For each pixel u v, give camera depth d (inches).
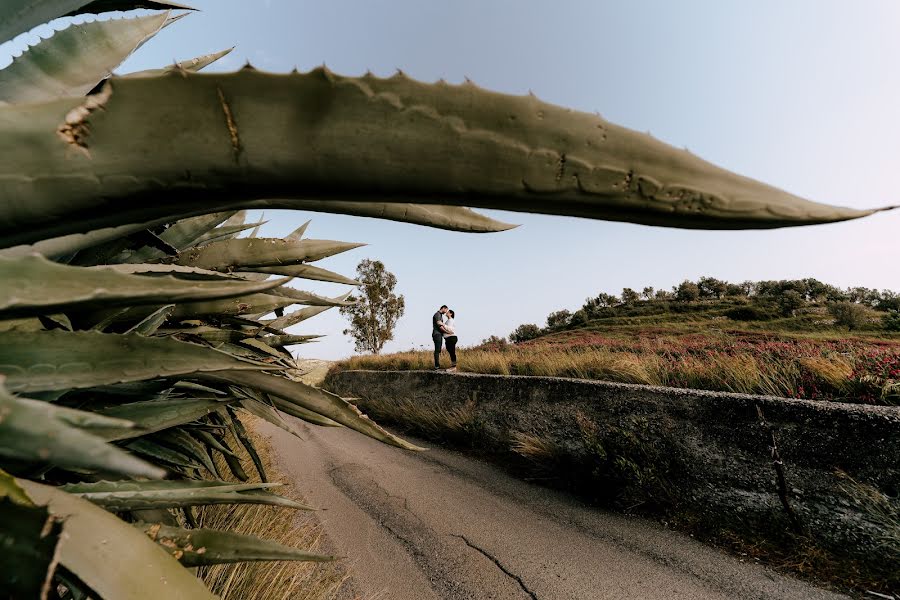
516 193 19.3
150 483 29.2
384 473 214.5
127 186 19.0
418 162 18.9
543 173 18.8
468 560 124.3
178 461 48.2
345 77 17.7
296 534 114.2
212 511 98.2
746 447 142.7
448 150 18.8
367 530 143.8
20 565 14.7
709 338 605.0
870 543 113.3
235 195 20.8
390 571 117.2
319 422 54.5
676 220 19.3
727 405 151.2
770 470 135.9
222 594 70.6
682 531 141.2
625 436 173.6
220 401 41.1
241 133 18.4
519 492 185.2
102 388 38.1
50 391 24.9
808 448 129.3
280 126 18.3
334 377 627.5
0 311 16.7
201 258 51.9
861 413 121.5
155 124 17.9
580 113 18.6
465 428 277.9
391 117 18.3
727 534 135.1
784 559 118.9
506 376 267.0
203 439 64.1
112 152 18.1
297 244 56.6
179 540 28.3
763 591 106.1
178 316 53.1
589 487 177.8
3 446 13.9
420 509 164.7
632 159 18.6
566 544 134.4
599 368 258.5
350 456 251.1
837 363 165.5
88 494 26.5
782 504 131.1
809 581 109.0
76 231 21.0
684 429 161.3
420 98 18.2
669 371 211.6
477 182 19.3
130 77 16.9
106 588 17.0
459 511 162.7
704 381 192.7
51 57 40.2
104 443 13.8
